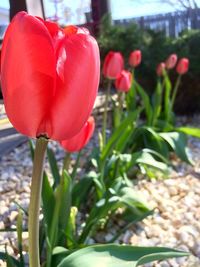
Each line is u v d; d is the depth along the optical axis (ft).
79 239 1.47
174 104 3.99
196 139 3.34
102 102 3.81
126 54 3.84
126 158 2.06
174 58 2.85
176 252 0.94
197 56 3.78
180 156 2.60
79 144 1.01
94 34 5.77
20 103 0.56
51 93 0.55
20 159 2.77
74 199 1.72
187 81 3.81
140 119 3.73
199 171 2.58
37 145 0.61
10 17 4.81
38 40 0.52
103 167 1.79
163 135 2.61
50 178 2.25
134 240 1.71
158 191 2.23
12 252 1.51
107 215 1.77
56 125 0.57
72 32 0.61
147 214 1.45
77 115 0.57
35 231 0.68
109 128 3.44
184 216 1.97
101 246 0.96
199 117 4.00
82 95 0.56
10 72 0.55
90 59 0.56
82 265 0.91
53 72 0.54
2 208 1.94
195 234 1.80
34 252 0.69
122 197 1.77
